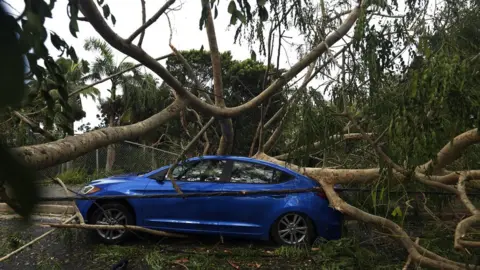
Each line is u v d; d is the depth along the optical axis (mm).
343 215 5629
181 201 5652
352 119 4047
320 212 5492
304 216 5527
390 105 3771
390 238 5094
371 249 5254
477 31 3588
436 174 4898
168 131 9688
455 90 2777
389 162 3689
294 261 5027
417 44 3588
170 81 4164
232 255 5191
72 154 2516
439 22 3752
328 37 5059
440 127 2930
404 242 4070
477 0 3775
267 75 5809
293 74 5078
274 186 5613
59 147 2373
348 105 4461
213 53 6125
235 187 5629
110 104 10977
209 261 4832
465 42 3514
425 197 5062
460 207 5883
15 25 453
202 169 5855
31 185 426
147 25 3422
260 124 6707
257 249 5508
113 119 11359
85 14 2848
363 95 4355
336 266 4609
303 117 4121
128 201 5672
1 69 411
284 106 4930
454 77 2691
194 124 8828
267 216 5559
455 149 4102
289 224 5559
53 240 5492
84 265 4770
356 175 5281
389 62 3850
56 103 2596
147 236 5840
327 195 5320
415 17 3863
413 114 2928
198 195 4125
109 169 9852
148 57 3678
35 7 1023
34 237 5430
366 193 5445
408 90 3027
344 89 4320
